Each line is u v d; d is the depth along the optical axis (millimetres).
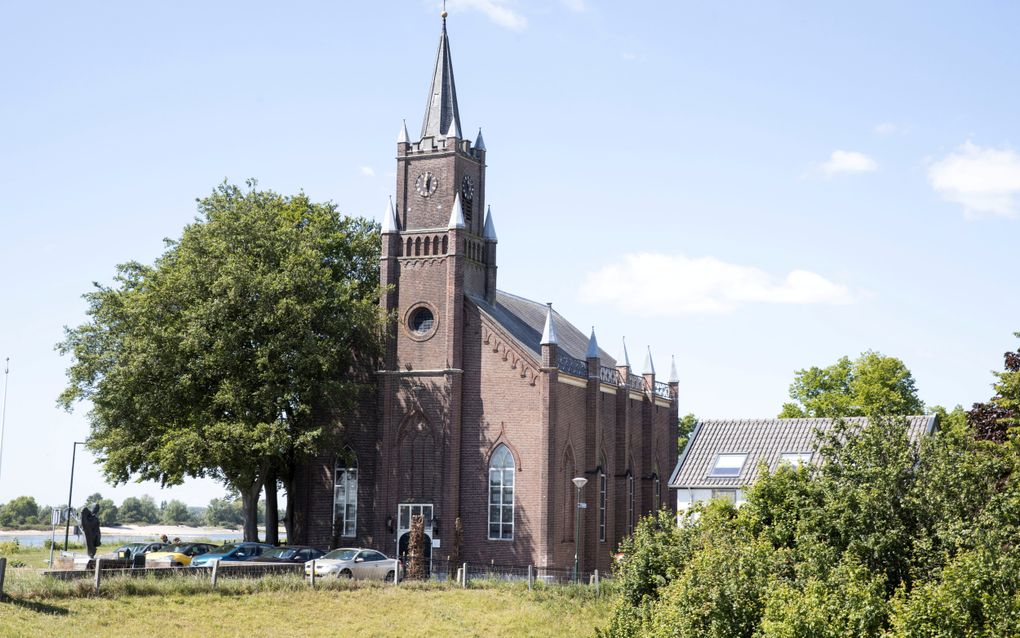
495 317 69625
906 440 36281
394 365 69125
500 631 47500
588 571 70438
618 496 76375
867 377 91125
